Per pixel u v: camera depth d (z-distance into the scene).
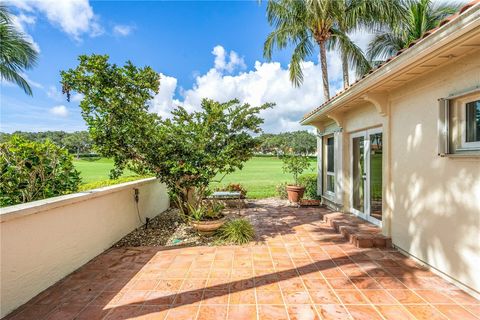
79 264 4.43
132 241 5.89
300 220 7.60
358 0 12.23
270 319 2.91
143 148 6.10
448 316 2.91
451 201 3.64
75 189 5.54
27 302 3.35
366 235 5.39
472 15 2.35
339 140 7.94
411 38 13.88
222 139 6.43
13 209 3.23
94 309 3.18
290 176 24.38
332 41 13.69
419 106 4.30
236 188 10.02
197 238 6.03
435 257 3.98
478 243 3.22
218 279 3.92
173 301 3.33
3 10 12.66
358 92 5.22
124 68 5.88
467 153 3.32
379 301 3.24
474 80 3.23
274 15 13.22
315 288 3.60
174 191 6.96
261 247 5.30
